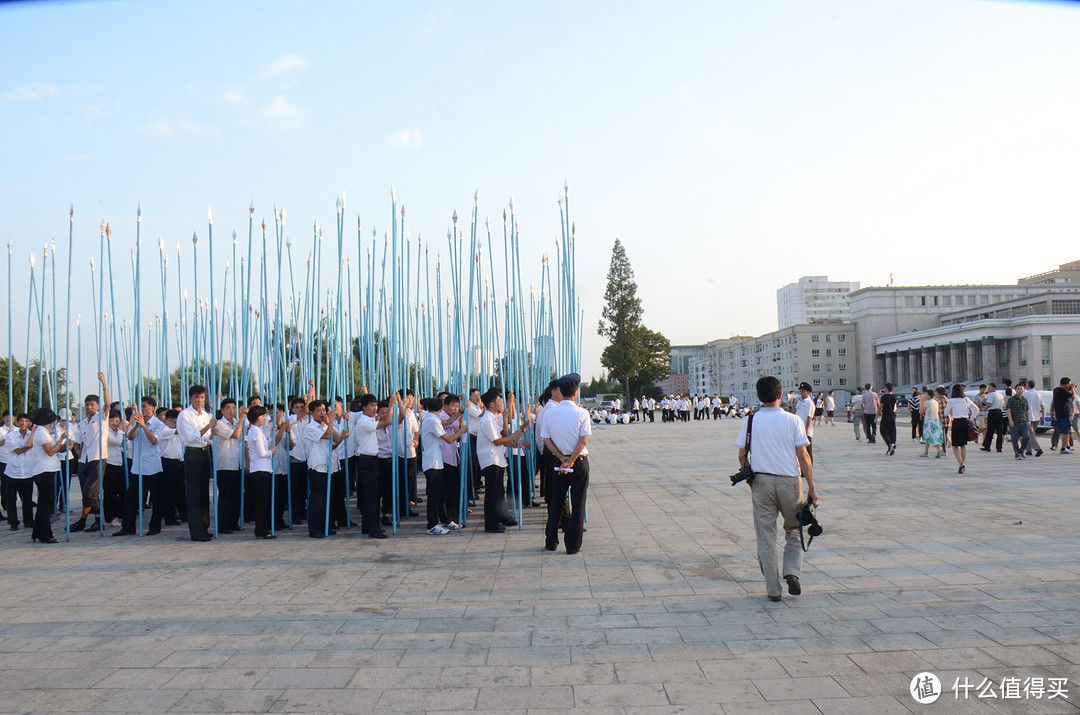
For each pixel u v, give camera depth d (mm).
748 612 6012
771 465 6367
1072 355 63844
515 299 11055
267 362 11773
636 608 6203
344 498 10766
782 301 194000
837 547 8281
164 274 11273
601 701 4406
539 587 6961
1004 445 21828
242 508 10758
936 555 7777
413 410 11984
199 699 4570
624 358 65438
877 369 85938
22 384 18578
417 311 12883
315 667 5055
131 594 7062
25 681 4906
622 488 13953
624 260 66500
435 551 8758
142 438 10594
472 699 4480
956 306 86375
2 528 11609
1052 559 7496
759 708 4258
